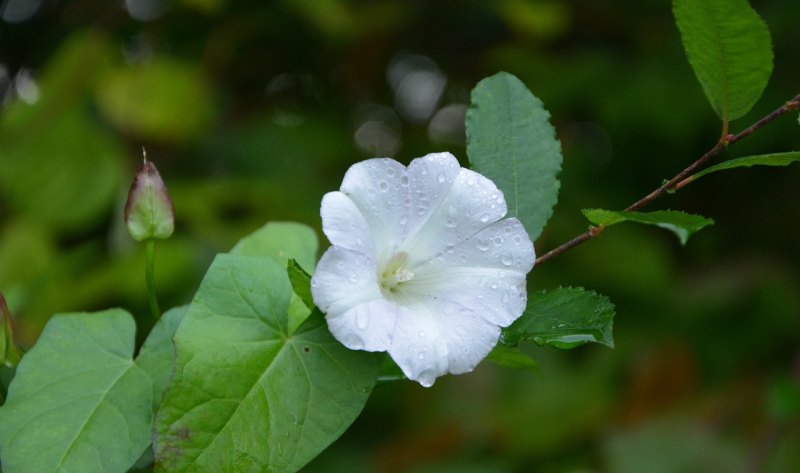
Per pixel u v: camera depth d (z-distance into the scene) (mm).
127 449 510
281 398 504
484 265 522
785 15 964
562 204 1009
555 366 952
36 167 870
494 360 556
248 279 516
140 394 520
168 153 970
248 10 1011
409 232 522
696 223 513
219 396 500
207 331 506
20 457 506
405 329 506
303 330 515
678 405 957
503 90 554
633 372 964
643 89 987
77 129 888
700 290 1020
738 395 958
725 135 537
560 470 905
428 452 902
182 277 814
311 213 909
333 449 894
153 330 533
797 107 531
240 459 497
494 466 894
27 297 808
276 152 992
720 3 521
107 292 802
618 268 971
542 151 550
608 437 905
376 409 928
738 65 530
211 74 1016
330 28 945
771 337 1004
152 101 897
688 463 886
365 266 506
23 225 854
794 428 888
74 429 512
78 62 892
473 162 547
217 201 893
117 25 1013
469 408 920
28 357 524
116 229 856
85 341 530
